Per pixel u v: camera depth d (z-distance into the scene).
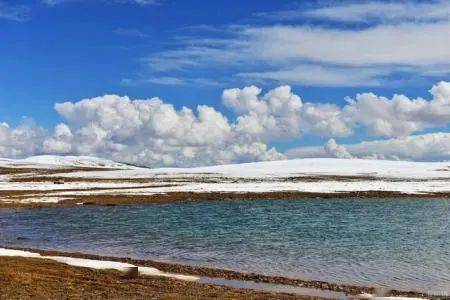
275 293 18.45
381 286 20.59
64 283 17.11
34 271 18.70
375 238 34.09
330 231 37.78
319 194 71.62
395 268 24.19
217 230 38.22
